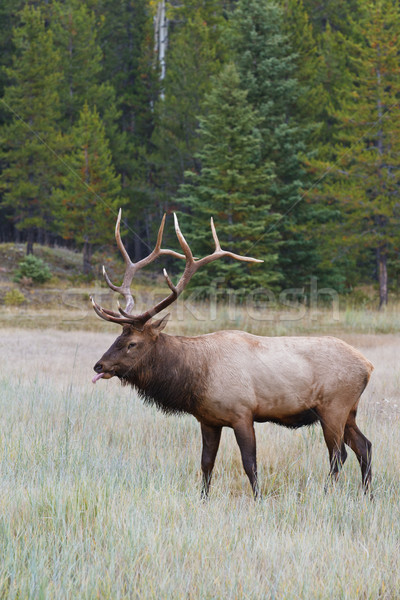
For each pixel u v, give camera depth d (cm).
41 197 9894
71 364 3919
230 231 7550
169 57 11369
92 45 11119
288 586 1138
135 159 11256
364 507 1554
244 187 7769
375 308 7988
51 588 1081
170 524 1362
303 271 8575
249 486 1867
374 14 7619
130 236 11194
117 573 1165
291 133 8338
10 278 9350
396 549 1318
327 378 1816
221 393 1775
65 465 1789
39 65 9481
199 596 1090
